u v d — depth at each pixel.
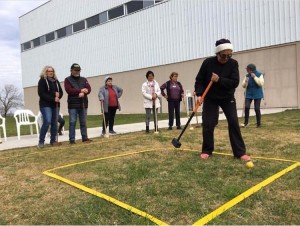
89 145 6.93
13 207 3.62
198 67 18.23
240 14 16.03
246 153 5.52
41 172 4.84
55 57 29.52
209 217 3.08
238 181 4.01
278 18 14.67
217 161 4.95
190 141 6.84
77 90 7.57
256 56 15.52
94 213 3.32
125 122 13.98
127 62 22.56
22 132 12.81
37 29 31.41
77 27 26.78
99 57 24.83
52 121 7.46
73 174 4.62
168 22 19.61
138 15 21.45
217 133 7.60
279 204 3.32
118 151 6.14
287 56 14.52
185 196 3.63
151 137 7.47
